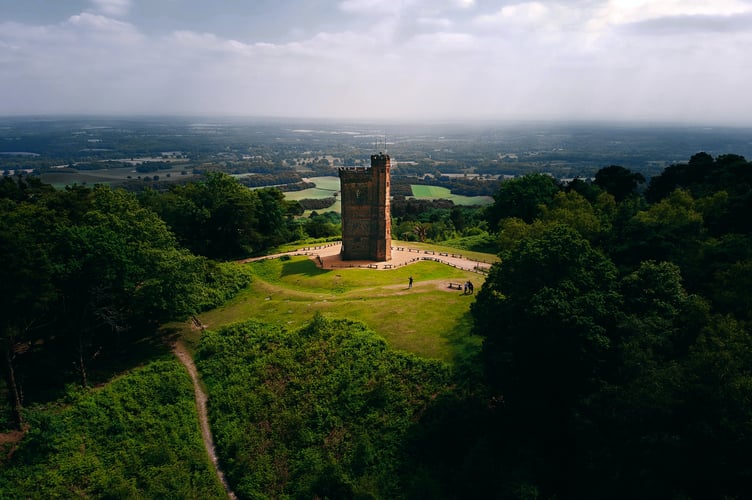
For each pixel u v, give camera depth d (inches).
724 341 1302.9
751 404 1192.2
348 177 3513.8
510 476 1477.6
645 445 1270.9
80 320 2158.0
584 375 1529.3
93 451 1758.1
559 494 1453.0
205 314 2851.9
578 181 4709.6
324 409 1913.1
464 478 1539.1
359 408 1897.1
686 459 1216.2
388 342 2230.6
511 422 1664.6
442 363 2031.3
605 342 1453.0
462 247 4451.3
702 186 3782.0
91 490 1614.2
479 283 2935.5
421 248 4197.8
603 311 1526.8
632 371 1406.3
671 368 1305.4
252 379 2134.6
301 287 3127.5
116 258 2160.4
